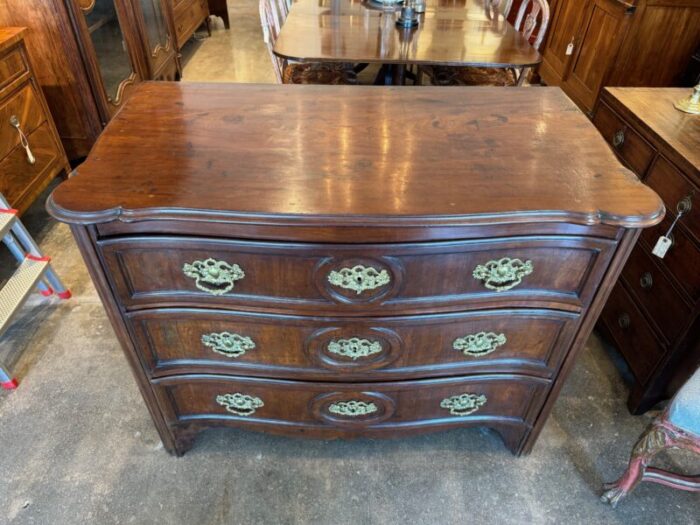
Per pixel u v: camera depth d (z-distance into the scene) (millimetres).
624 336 1554
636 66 2488
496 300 1008
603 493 1282
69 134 2297
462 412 1274
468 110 1202
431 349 1097
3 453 1357
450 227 858
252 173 940
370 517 1255
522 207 860
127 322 1024
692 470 1377
